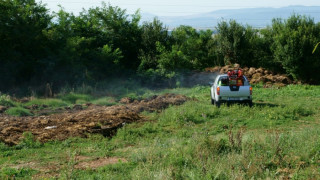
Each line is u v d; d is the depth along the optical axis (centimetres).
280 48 4212
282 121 2141
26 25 3569
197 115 2269
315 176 1028
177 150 1350
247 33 4934
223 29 4938
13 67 3478
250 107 2558
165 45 4841
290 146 1366
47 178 1113
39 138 1664
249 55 4853
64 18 4175
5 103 2586
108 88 3744
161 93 3562
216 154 1263
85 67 3919
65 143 1605
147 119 2236
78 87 3462
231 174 1020
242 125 2050
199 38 5359
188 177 1046
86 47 4188
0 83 3444
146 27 4925
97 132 1844
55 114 2386
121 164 1269
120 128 1944
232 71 2594
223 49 4941
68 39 3875
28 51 3678
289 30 4253
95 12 4709
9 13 3525
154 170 1119
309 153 1255
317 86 3912
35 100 2848
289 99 3092
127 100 3012
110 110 2395
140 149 1452
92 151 1504
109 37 4684
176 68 4378
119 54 4466
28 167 1259
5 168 1211
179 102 2870
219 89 2577
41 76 3647
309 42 4031
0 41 3506
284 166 1155
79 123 2009
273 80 4097
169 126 2062
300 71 4131
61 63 3709
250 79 4244
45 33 3769
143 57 4547
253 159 1171
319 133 1573
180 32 5144
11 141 1602
